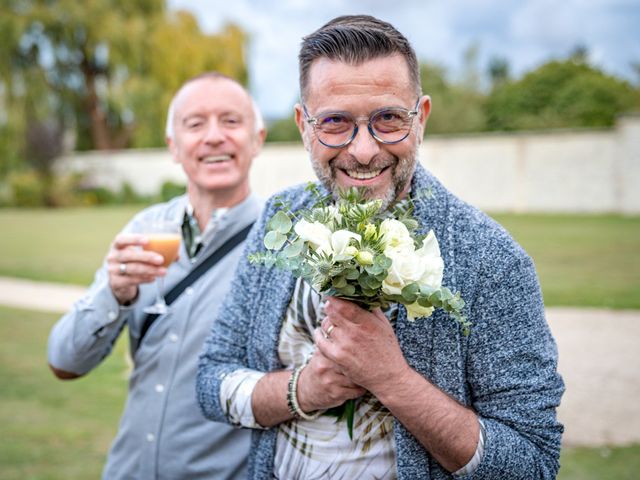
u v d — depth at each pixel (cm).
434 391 155
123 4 3338
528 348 159
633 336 682
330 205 159
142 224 252
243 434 237
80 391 592
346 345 154
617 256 1180
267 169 2698
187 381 242
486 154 2289
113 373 641
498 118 3672
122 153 3231
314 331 174
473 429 154
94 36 3212
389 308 166
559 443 161
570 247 1303
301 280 179
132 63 3228
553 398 159
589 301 832
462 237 167
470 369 163
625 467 403
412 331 163
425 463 163
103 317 235
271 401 174
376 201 146
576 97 3481
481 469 153
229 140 261
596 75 3631
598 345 655
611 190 2095
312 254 145
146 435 244
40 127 3269
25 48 3172
